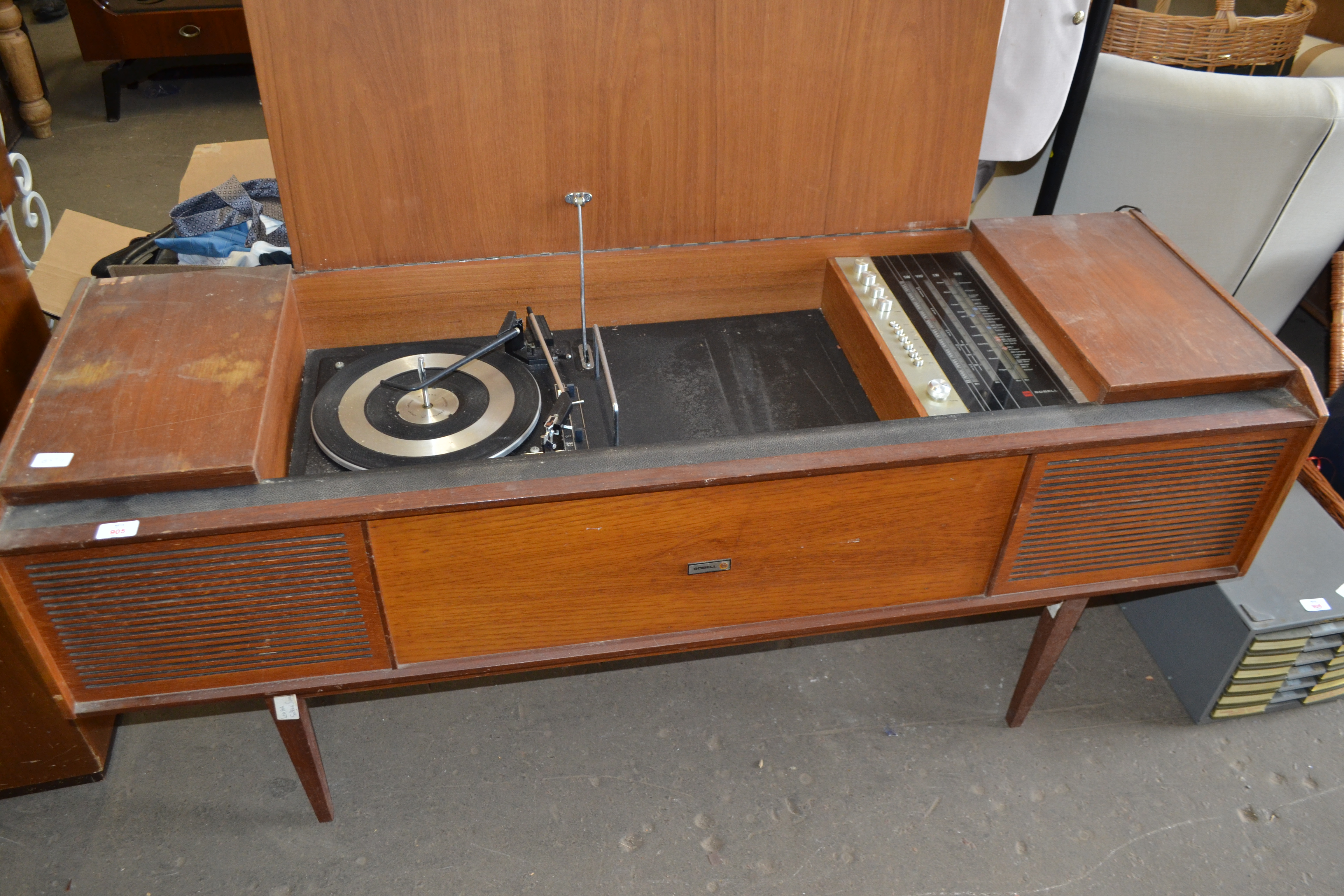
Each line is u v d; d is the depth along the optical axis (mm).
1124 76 2520
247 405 1398
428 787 1893
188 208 2355
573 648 1578
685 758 1954
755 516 1448
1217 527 1663
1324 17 3768
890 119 1789
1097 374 1532
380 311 1794
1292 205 2572
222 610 1372
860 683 2115
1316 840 1836
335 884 1726
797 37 1667
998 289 1848
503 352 1729
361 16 1511
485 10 1540
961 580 1646
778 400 1773
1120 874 1768
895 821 1848
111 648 1382
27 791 1840
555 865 1763
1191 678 2051
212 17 4129
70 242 2391
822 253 1921
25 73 3932
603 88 1649
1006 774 1938
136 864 1747
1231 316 1663
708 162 1771
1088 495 1547
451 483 1339
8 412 1652
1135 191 2682
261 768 1917
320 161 1628
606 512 1388
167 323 1550
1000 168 2871
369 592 1399
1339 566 1994
